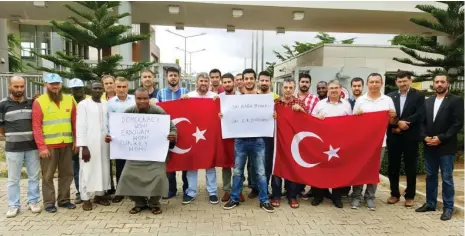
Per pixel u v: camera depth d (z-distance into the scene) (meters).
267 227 5.04
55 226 5.01
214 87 6.87
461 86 11.77
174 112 5.94
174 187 6.41
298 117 5.89
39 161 5.60
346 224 5.20
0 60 15.01
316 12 12.41
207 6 11.89
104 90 6.26
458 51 10.41
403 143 5.93
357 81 6.22
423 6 10.70
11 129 5.32
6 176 7.87
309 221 5.29
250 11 12.48
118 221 5.21
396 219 5.42
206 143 5.98
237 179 5.75
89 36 10.06
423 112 5.55
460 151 10.52
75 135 5.69
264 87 5.78
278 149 5.91
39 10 12.88
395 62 16.25
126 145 5.41
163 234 4.77
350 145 5.86
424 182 7.78
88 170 5.54
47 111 5.42
